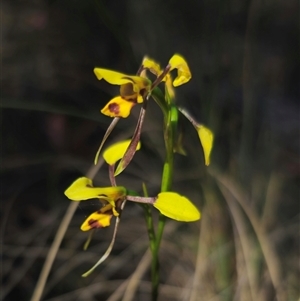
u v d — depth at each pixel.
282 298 0.43
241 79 0.58
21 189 0.52
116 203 0.31
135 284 0.41
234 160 0.50
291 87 0.78
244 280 0.43
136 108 0.52
